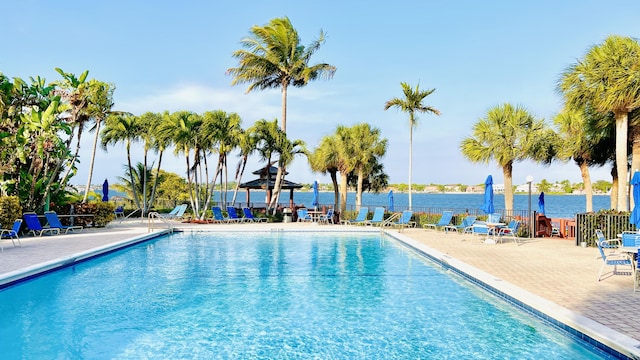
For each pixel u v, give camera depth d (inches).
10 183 645.3
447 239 628.7
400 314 280.1
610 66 546.6
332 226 864.9
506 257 450.0
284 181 1171.3
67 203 749.3
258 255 534.3
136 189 1264.8
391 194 957.2
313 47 1137.4
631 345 185.5
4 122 664.4
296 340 233.1
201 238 711.7
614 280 329.1
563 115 773.9
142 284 367.2
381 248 603.8
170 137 999.6
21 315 275.7
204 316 276.7
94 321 265.0
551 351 213.6
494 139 800.9
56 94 690.2
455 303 306.2
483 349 217.9
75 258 433.7
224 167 1070.4
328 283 374.6
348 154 1006.4
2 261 395.2
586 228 548.7
